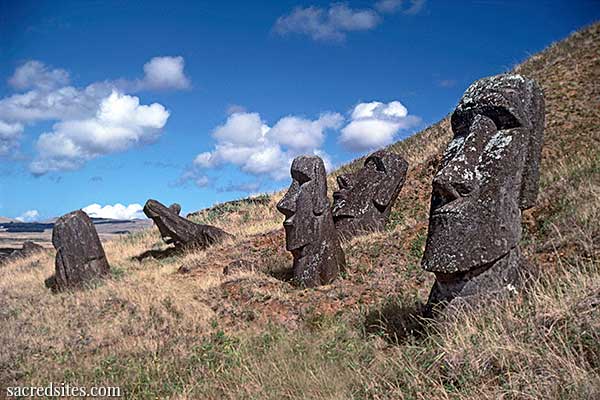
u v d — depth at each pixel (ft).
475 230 21.07
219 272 46.42
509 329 18.39
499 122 22.57
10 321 39.58
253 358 25.30
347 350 23.66
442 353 18.57
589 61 70.59
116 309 38.50
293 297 35.76
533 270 22.50
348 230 49.39
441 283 22.33
